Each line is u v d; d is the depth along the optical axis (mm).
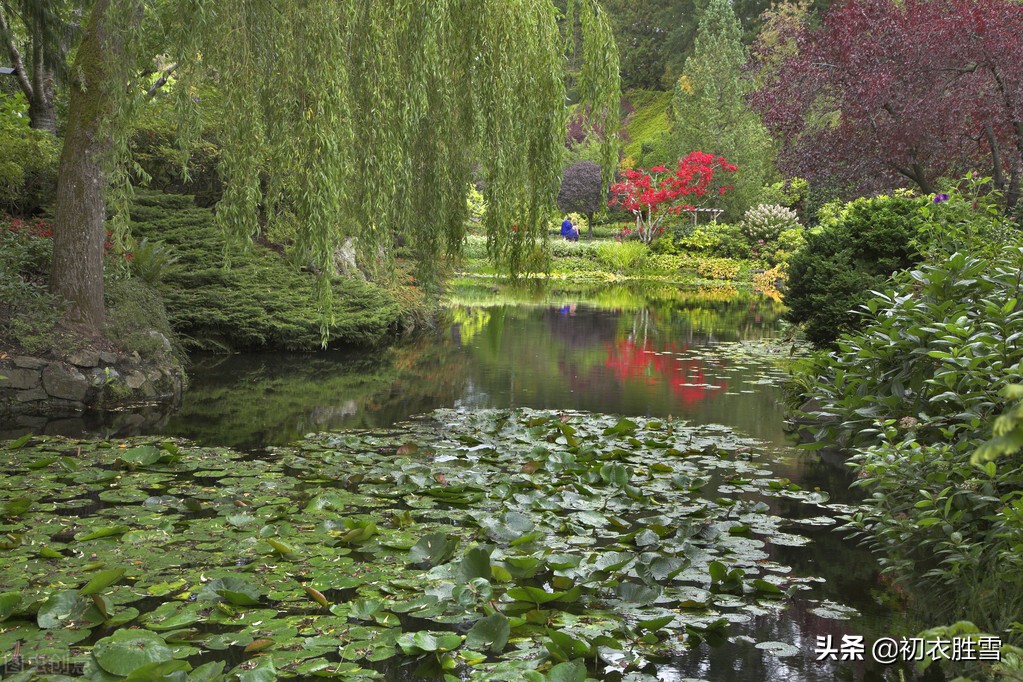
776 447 6301
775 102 13047
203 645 2951
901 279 6258
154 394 8078
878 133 12070
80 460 5539
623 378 9469
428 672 2867
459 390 8703
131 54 5453
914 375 5027
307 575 3611
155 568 3641
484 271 25266
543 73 6105
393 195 5723
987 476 3850
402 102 5504
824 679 2863
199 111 5375
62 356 7562
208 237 12484
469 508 4625
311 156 5246
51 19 12125
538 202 6293
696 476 5410
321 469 5422
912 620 3340
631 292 21203
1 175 10891
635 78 45562
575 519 4414
